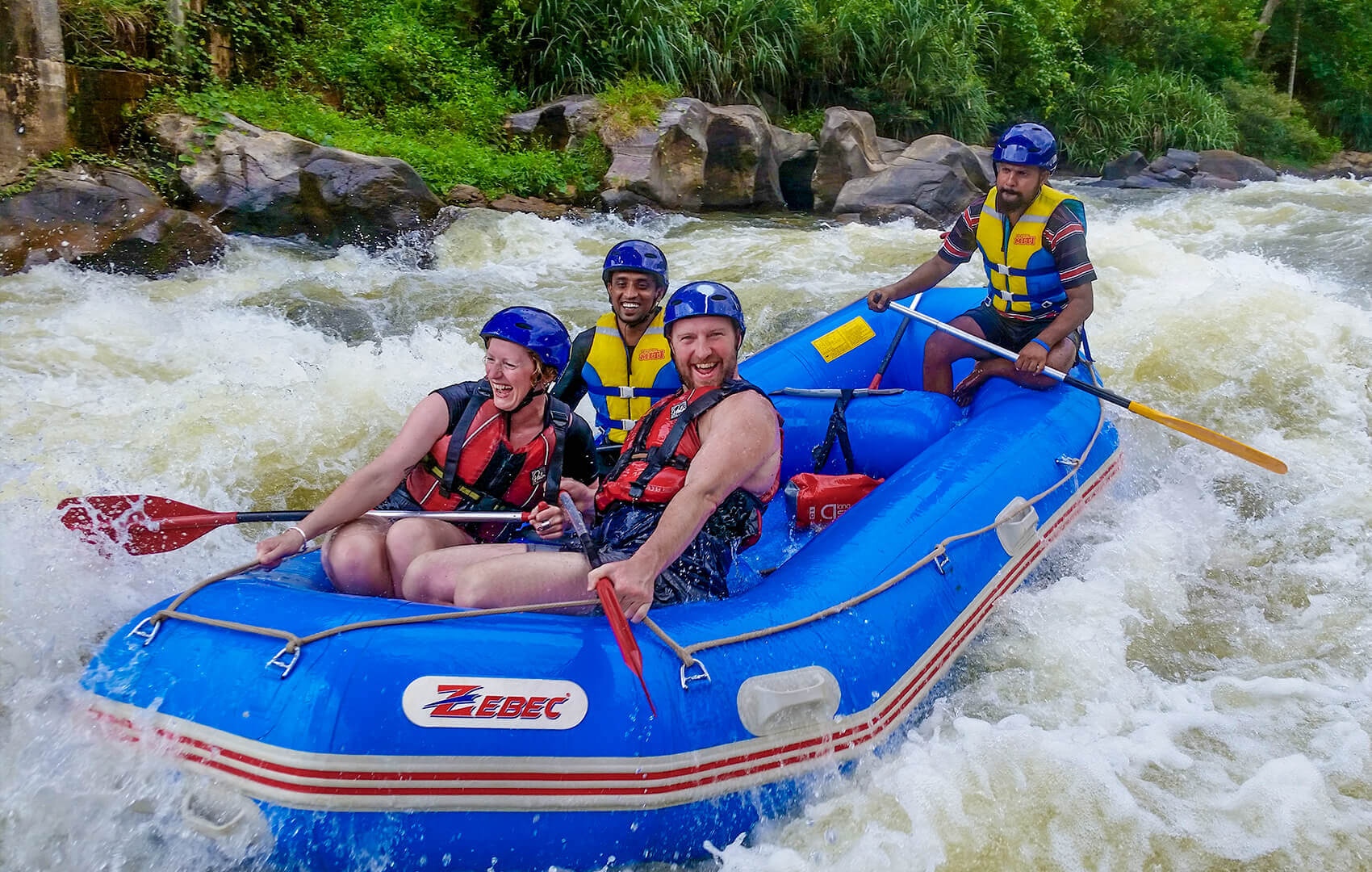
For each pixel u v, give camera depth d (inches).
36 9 272.2
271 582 99.0
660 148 397.4
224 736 83.0
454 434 104.3
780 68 499.2
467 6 461.4
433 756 82.0
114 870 84.7
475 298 264.1
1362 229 333.4
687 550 102.4
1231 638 137.1
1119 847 97.3
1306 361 209.0
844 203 418.3
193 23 338.0
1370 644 134.3
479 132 405.4
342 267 283.7
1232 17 871.1
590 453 116.6
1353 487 174.2
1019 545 131.0
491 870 84.5
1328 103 994.7
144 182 289.4
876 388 178.9
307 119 344.8
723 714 90.4
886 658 104.3
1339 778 108.4
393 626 86.5
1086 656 125.4
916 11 549.6
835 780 97.8
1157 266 273.4
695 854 90.1
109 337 217.3
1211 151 604.7
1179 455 185.0
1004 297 165.8
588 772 84.6
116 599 118.0
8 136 267.7
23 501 145.1
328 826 80.7
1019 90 644.7
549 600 95.2
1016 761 104.6
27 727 89.6
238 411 189.6
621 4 474.0
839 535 117.3
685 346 103.2
